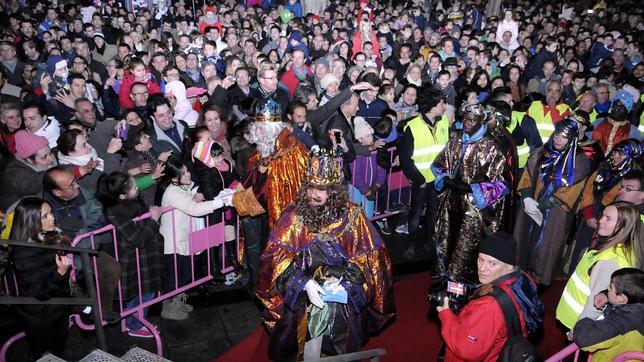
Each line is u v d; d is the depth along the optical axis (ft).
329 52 37.35
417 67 30.37
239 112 23.79
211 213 17.35
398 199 22.70
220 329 16.94
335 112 19.81
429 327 17.02
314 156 12.63
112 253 15.55
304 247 12.58
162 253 16.48
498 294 9.86
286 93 26.05
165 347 16.11
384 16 55.42
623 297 10.91
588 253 13.58
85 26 43.73
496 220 16.98
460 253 17.37
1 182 16.65
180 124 21.40
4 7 48.57
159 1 56.59
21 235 12.48
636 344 10.94
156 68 31.24
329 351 13.75
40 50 37.42
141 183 17.29
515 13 56.18
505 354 9.48
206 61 32.81
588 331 10.74
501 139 16.60
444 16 61.77
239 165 17.93
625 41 46.01
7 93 26.32
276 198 15.19
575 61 38.91
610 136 23.18
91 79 29.73
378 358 10.16
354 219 12.78
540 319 10.18
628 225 12.66
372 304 13.32
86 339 16.26
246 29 46.52
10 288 14.44
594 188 17.70
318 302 12.16
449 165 17.19
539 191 17.92
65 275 12.67
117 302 16.20
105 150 19.56
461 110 16.71
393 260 21.11
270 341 13.33
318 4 62.64
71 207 15.69
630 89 28.19
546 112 23.81
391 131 21.45
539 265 18.53
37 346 13.65
